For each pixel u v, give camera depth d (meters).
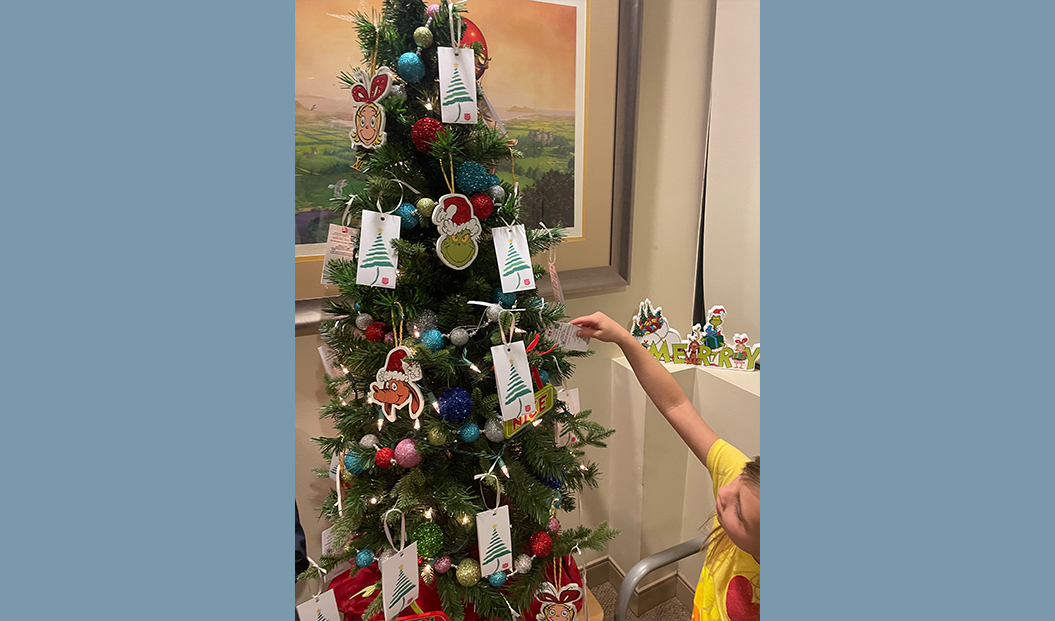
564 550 1.35
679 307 1.53
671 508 1.59
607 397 1.57
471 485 1.30
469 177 1.19
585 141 1.50
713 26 1.43
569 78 1.49
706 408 1.53
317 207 1.53
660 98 1.48
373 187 1.19
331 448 1.39
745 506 1.52
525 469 1.31
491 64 1.45
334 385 1.49
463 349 1.25
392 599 1.20
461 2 1.23
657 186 1.50
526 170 1.49
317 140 1.51
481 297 1.26
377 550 1.28
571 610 1.38
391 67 1.21
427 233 1.27
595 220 1.52
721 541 1.56
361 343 1.29
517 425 1.23
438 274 1.27
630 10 1.47
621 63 1.48
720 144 1.46
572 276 1.52
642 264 1.53
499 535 1.23
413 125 1.19
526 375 1.20
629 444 1.58
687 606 1.59
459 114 1.18
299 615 1.33
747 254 1.46
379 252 1.17
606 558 1.63
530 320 1.27
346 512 1.25
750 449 1.51
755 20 1.40
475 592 1.28
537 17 1.46
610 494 1.61
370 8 1.49
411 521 1.26
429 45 1.20
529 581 1.31
